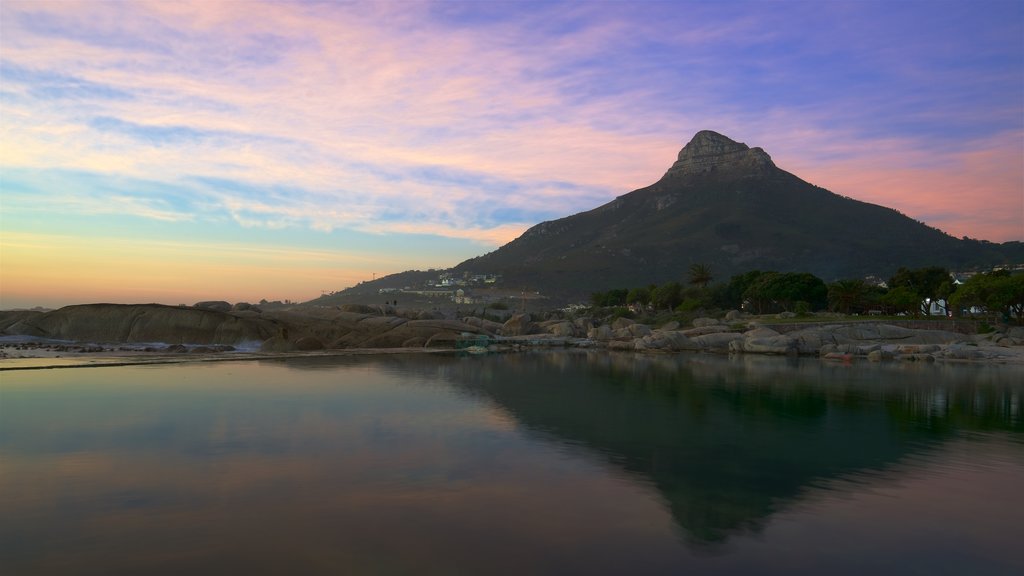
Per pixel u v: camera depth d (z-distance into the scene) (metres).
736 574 8.82
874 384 36.53
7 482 12.34
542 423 20.34
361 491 12.13
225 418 19.59
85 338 57.41
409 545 9.48
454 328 72.12
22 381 28.61
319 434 17.39
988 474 14.80
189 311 59.59
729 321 105.00
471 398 25.86
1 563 8.55
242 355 48.16
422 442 16.69
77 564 8.55
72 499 11.34
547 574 8.61
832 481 13.91
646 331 86.06
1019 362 59.19
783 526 10.88
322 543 9.46
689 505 11.91
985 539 10.41
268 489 12.10
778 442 18.27
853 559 9.48
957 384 37.22
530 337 89.25
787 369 47.38
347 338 64.38
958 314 105.19
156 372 33.41
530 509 11.37
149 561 8.69
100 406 21.67
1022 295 85.69
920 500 12.57
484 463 14.64
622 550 9.57
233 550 9.12
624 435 18.69
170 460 14.19
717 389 32.19
